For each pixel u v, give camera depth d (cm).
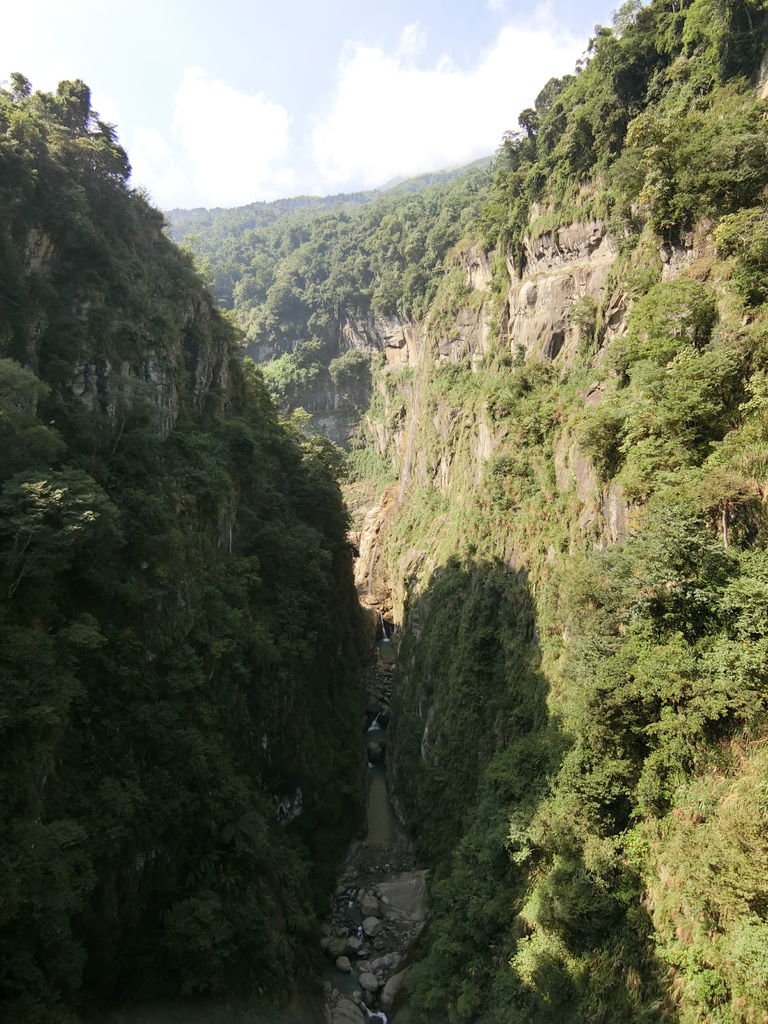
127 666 2666
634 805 1988
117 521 2875
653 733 1947
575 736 2291
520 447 4069
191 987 2302
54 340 3198
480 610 3859
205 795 2727
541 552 3412
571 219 4431
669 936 1675
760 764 1623
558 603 2983
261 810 3103
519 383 4338
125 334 3541
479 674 3638
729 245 2386
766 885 1397
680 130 2908
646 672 1939
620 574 2178
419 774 4034
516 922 2261
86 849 2106
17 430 2402
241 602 3653
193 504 3603
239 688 3381
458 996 2284
